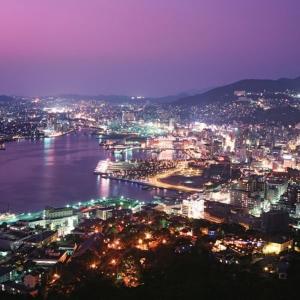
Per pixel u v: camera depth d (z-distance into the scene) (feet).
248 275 599.98
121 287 606.96
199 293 535.60
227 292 533.14
